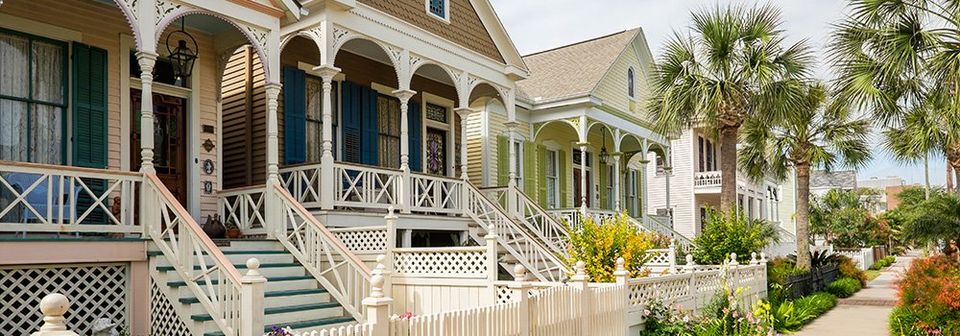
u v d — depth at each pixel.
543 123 20.28
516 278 7.41
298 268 9.86
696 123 17.78
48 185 8.02
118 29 10.77
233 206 11.38
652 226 23.88
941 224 15.70
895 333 12.20
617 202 20.75
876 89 12.52
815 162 21.44
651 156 34.53
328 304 9.28
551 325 7.90
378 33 12.52
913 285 12.28
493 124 19.17
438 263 10.03
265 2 10.35
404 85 12.98
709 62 16.33
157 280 8.45
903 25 12.05
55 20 9.98
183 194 11.42
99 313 8.23
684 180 32.69
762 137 20.23
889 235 52.78
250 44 11.57
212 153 11.81
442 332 6.09
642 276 12.09
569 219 18.88
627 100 23.11
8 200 8.59
